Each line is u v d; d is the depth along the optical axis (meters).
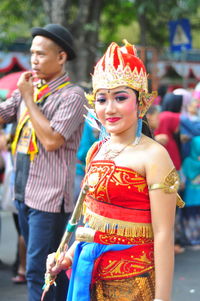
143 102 2.95
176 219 8.09
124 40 3.05
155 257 2.79
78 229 3.00
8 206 6.16
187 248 8.23
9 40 16.34
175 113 7.57
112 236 2.88
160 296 2.74
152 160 2.81
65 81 4.54
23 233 4.64
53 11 13.75
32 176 4.42
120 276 2.88
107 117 2.90
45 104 4.44
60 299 4.41
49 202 4.35
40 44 4.45
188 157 8.03
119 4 17.73
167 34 18.12
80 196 2.98
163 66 20.44
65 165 4.42
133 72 2.88
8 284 6.40
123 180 2.84
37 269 4.31
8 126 6.75
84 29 14.05
